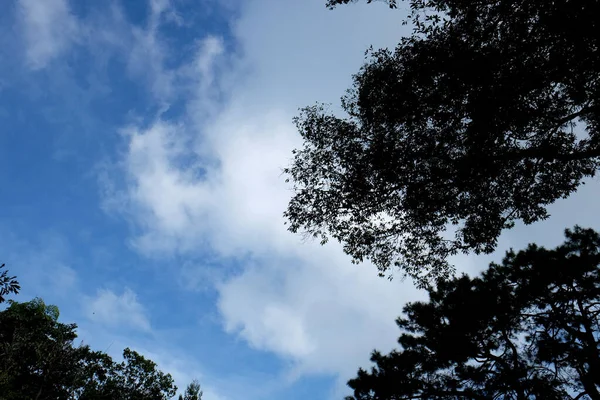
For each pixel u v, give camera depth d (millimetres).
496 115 9047
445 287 15031
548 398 10930
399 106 9539
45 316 31469
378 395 14000
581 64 8000
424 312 15086
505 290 13531
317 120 10867
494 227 11539
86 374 32500
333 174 10930
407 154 9961
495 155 9906
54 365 26297
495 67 8344
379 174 10344
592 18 7113
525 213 11484
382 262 12234
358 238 11734
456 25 8555
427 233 11781
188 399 34531
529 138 9992
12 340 26078
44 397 26031
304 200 11312
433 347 14453
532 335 12828
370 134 10547
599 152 8617
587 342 11289
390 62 9422
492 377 12703
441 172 10148
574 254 13172
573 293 12695
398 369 14336
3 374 23297
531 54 8438
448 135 9781
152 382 37312
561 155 9109
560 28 7539
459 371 13648
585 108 8742
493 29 8398
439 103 9273
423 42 8688
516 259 14227
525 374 11766
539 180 11320
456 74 8586
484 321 13742
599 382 10336
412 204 10750
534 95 8812
